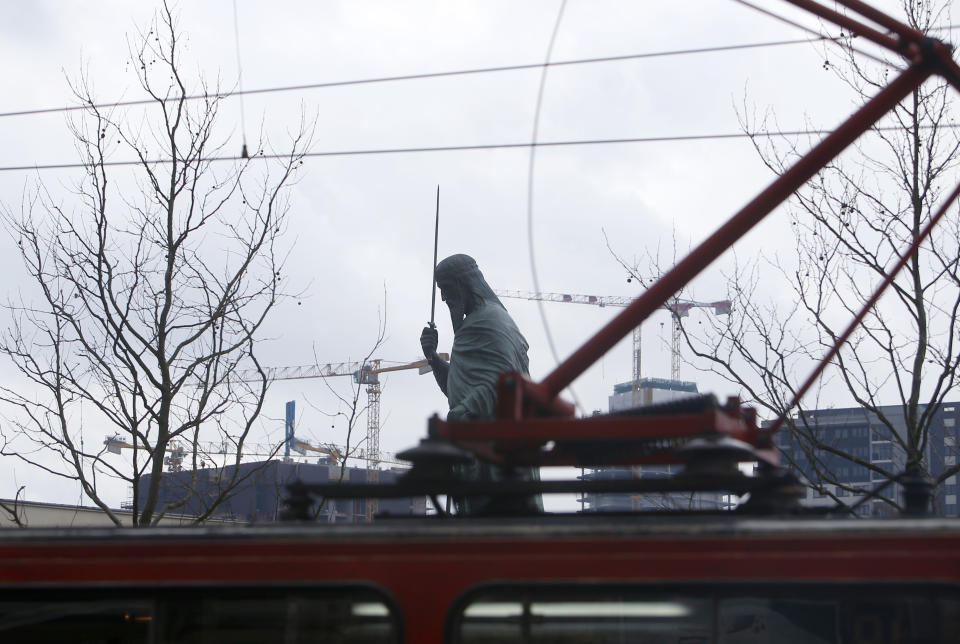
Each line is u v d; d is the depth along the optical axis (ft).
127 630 21.26
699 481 22.22
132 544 21.42
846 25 24.82
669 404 23.67
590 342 23.86
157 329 55.62
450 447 22.27
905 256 24.57
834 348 24.52
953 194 24.73
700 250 23.65
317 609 20.86
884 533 19.52
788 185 23.53
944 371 49.03
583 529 20.31
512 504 23.73
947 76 24.38
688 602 19.92
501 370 46.03
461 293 48.75
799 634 19.58
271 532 21.13
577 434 21.95
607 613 20.07
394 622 20.51
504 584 20.27
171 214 55.88
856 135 23.67
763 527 19.86
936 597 19.29
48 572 21.47
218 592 21.15
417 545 20.68
